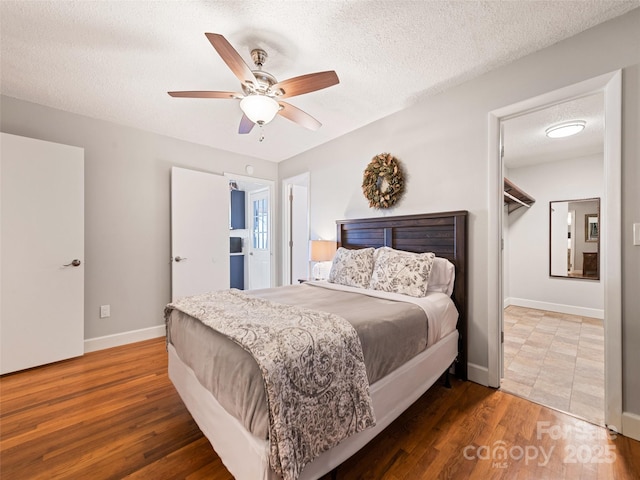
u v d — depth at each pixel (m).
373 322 1.47
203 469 1.35
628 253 1.55
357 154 3.20
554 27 1.67
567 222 4.18
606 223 1.61
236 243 5.78
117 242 3.00
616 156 1.57
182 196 3.39
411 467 1.35
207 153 3.72
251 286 5.60
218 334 1.34
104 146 2.92
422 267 2.14
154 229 3.26
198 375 1.42
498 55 1.93
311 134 3.35
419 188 2.58
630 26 1.55
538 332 3.30
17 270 2.35
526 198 4.10
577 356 2.62
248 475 1.05
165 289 3.34
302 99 2.53
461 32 1.71
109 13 1.54
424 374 1.77
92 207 2.84
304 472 1.06
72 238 2.61
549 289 4.34
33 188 2.42
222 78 2.16
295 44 1.80
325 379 1.12
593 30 1.66
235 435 1.14
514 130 3.01
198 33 1.69
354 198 3.25
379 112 2.78
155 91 2.35
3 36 1.70
